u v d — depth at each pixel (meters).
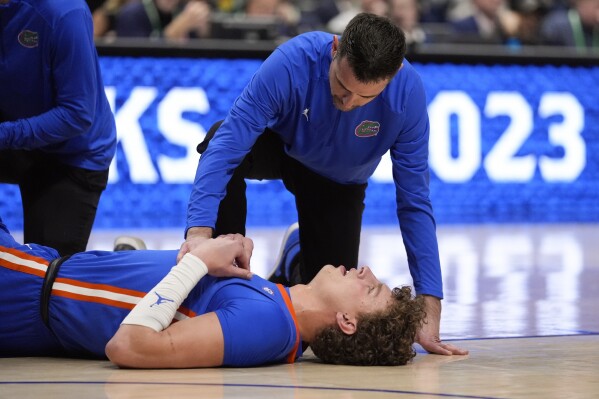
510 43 24.45
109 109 10.02
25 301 7.46
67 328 7.40
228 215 8.74
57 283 7.43
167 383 6.40
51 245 9.48
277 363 7.35
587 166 23.84
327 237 9.38
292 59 7.99
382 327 7.23
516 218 23.44
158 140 21.06
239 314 7.00
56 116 9.09
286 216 22.09
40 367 7.14
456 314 10.49
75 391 6.11
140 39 21.17
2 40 9.05
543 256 17.05
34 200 9.60
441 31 24.22
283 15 23.28
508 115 23.20
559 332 9.26
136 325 6.86
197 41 21.45
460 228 22.45
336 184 9.23
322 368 7.15
